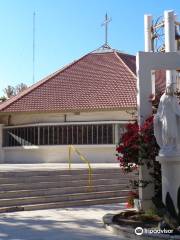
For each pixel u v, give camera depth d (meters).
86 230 10.90
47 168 19.33
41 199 15.01
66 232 10.69
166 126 10.34
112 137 26.25
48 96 28.39
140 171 12.20
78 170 17.56
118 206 15.02
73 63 31.56
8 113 27.98
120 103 26.39
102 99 27.06
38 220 12.41
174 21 18.55
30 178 16.23
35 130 27.83
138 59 12.41
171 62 12.38
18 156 28.34
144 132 11.86
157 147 11.76
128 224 10.75
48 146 27.28
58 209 14.47
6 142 28.92
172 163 10.27
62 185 16.47
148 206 12.02
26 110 27.64
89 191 16.45
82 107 26.72
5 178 15.80
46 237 10.16
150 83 12.44
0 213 13.66
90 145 26.53
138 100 12.44
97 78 29.28
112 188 16.97
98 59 31.64
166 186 10.37
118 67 30.19
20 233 10.62
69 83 29.33
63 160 27.06
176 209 10.18
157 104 12.20
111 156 26.25
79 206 15.12
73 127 27.05
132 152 12.10
